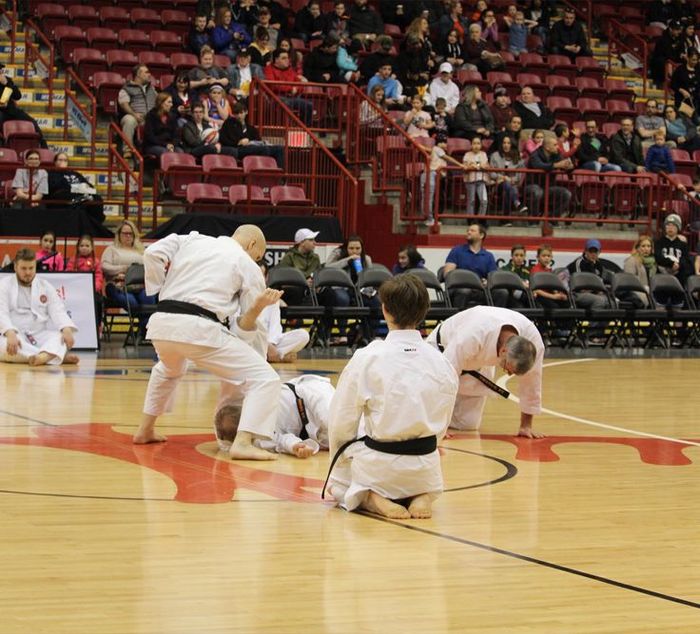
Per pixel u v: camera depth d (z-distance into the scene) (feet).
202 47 85.51
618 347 72.84
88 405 39.93
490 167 80.23
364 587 18.74
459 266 71.20
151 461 29.78
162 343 30.30
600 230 81.87
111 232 69.62
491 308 34.58
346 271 67.62
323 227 73.51
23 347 53.21
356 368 24.22
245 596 18.08
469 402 36.76
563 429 37.99
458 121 85.61
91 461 29.58
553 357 65.05
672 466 31.55
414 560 20.57
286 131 79.51
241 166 78.54
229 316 30.81
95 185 78.23
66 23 89.20
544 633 16.61
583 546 22.06
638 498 27.02
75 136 81.61
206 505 24.80
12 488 26.04
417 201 78.23
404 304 24.16
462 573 19.76
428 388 24.16
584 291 72.08
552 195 81.15
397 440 24.18
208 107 80.94
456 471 29.91
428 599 18.16
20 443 31.99
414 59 90.74
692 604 18.28
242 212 75.41
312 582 18.97
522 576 19.69
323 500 25.57
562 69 101.09
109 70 85.10
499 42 100.73
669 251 76.84
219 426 31.22
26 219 67.67
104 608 17.26
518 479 29.01
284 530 22.67
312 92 85.56
